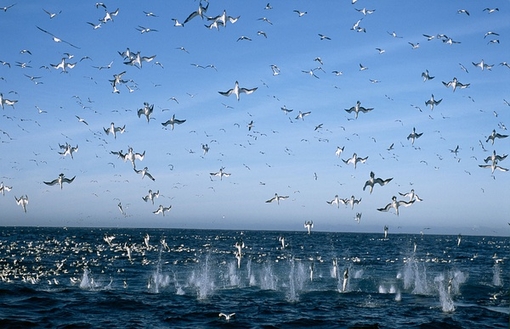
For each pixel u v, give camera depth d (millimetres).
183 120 28734
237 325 25391
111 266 56156
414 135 29609
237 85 26469
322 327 25219
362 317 27609
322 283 41875
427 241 190875
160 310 28969
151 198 31812
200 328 24719
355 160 29688
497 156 29000
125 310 28797
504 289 39031
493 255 85750
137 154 30359
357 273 49562
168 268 54188
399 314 28578
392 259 71375
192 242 139625
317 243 141625
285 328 24938
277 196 34344
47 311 27781
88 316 26922
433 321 26562
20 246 98438
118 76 30312
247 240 161500
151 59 30094
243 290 37719
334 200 32062
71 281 41781
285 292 36719
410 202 25953
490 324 26141
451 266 59188
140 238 172250
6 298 31219
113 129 30016
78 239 148750
